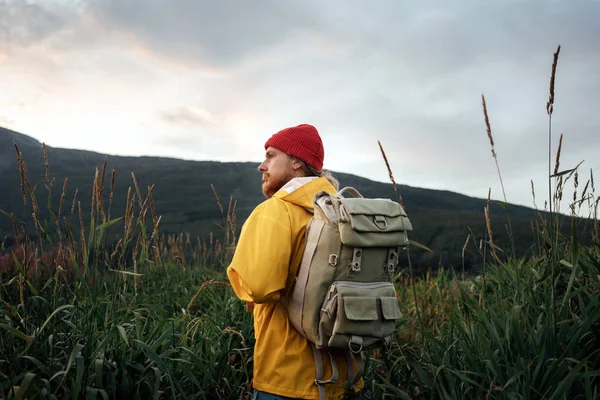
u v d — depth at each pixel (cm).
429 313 436
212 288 480
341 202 187
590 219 284
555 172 240
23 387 175
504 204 261
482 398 215
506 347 214
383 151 234
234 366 288
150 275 536
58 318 245
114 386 213
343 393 195
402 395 213
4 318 232
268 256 180
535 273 250
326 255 183
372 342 184
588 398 177
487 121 251
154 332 251
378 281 191
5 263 323
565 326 219
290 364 189
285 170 221
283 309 196
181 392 225
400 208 201
